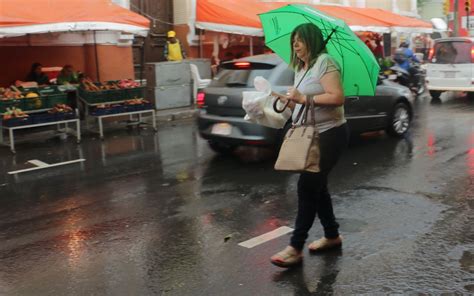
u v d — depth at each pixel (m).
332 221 4.84
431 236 5.19
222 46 18.14
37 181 7.90
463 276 4.32
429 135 10.58
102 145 10.50
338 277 4.37
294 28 4.52
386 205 6.18
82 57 14.55
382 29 19.77
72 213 6.31
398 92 10.30
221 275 4.50
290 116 4.91
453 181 7.11
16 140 10.99
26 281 4.52
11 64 13.38
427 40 26.47
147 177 7.88
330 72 4.25
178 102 14.42
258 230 5.53
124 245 5.25
